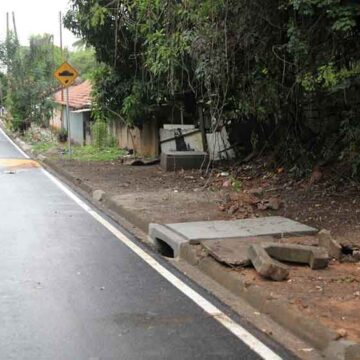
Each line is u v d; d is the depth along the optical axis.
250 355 4.75
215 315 5.71
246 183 13.24
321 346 4.88
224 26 9.71
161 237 8.80
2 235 9.23
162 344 4.96
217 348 4.89
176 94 17.94
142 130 21.94
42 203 12.53
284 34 9.98
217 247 7.64
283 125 13.55
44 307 5.88
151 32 13.18
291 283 6.31
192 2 10.01
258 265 6.58
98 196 13.23
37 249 8.34
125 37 17.84
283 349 4.89
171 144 19.09
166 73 16.27
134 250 8.40
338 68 9.18
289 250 7.03
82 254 8.11
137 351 4.80
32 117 38.91
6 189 14.62
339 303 5.64
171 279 6.95
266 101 12.25
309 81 9.52
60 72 22.08
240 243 7.88
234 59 10.84
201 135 18.12
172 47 11.89
